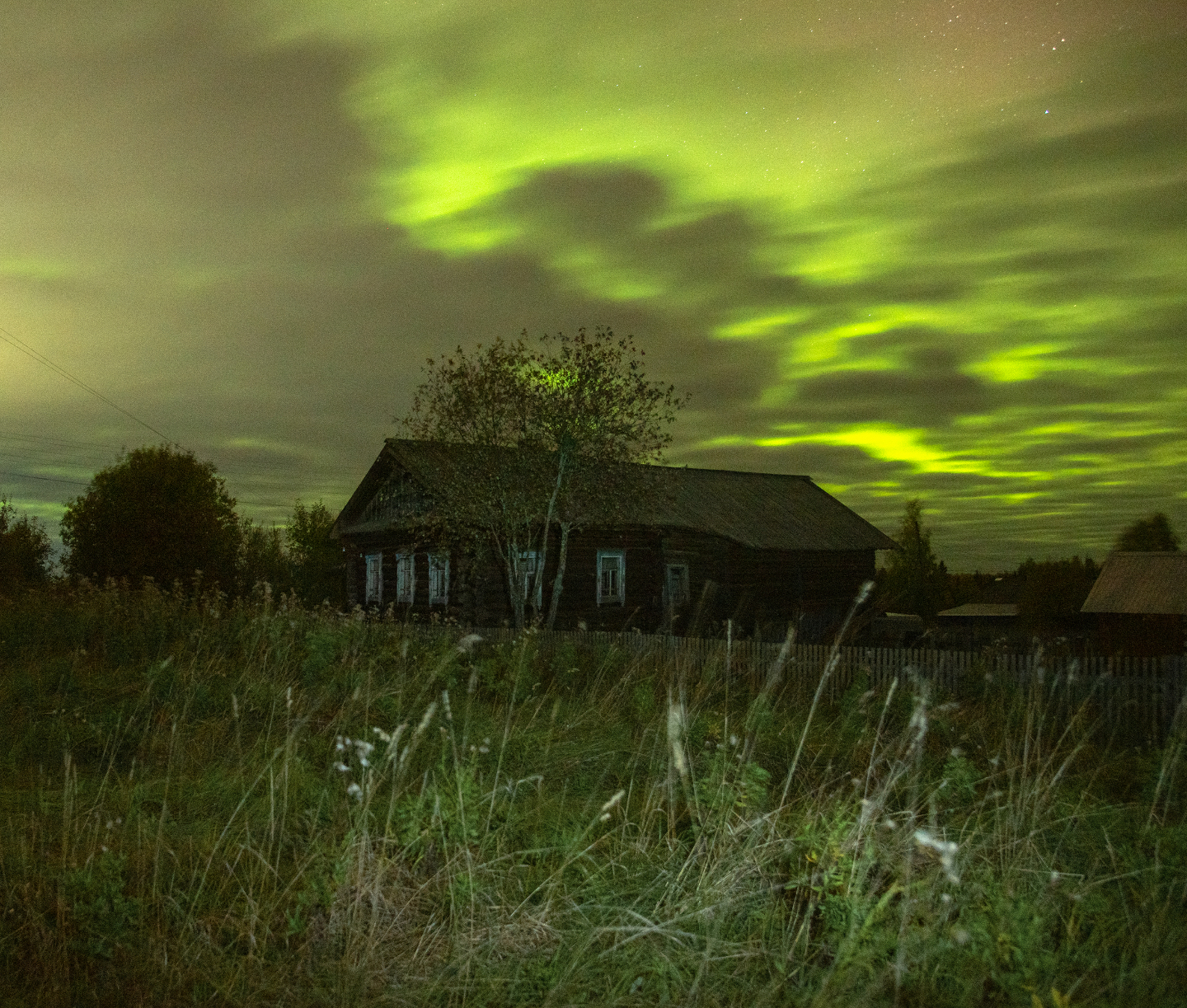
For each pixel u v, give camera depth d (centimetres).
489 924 421
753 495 3145
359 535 2773
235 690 962
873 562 3189
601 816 501
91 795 629
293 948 426
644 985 381
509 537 2078
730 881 441
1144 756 876
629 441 2045
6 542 3306
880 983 350
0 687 1028
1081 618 4253
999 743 876
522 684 1085
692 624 2278
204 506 3300
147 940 414
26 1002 374
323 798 559
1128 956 387
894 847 449
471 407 2014
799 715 1038
